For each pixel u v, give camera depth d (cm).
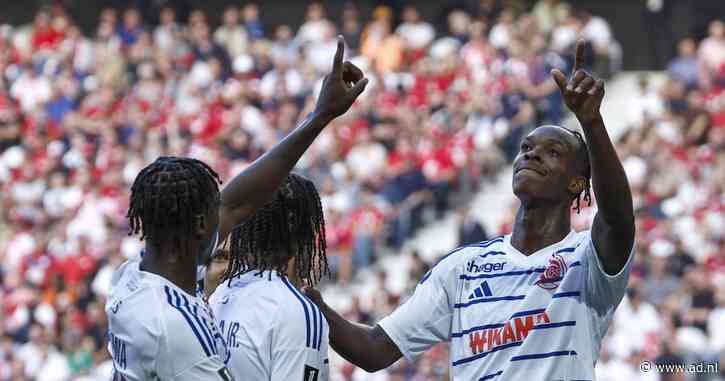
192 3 6525
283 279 1145
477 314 1162
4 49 6053
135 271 1001
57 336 4222
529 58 4947
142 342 963
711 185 4209
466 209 4147
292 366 1098
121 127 5344
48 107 5553
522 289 1150
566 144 1166
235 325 1122
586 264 1135
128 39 5916
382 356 1214
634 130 4578
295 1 6506
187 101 5316
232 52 5731
